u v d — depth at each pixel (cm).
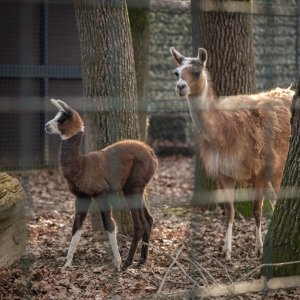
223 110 1259
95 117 1309
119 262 1104
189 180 2139
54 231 1345
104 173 1134
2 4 2048
